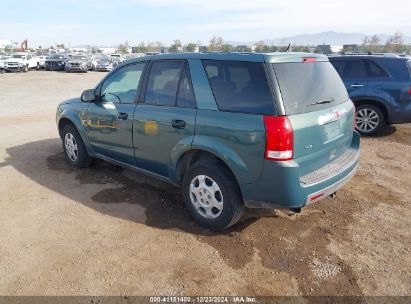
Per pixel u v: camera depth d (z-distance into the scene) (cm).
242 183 334
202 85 364
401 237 367
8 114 1092
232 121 332
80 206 432
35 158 618
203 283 299
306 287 296
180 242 356
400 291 290
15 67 3272
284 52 351
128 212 417
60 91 1823
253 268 318
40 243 355
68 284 298
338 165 370
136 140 435
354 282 300
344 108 387
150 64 423
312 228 383
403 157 624
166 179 422
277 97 313
